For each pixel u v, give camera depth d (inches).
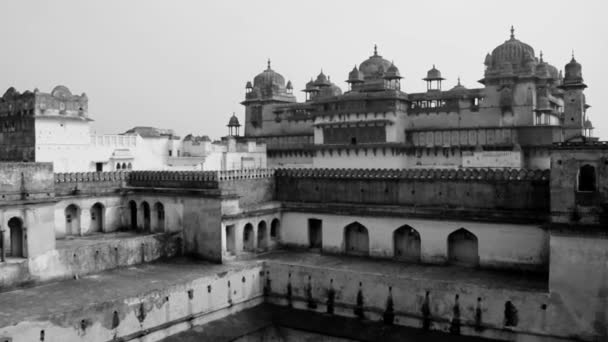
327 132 2030.0
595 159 951.6
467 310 1052.5
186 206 1368.1
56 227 1368.1
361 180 1390.3
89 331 933.2
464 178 1249.4
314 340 1154.7
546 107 1796.3
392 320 1131.9
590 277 950.4
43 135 1541.6
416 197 1314.0
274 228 1482.5
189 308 1112.8
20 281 1039.6
